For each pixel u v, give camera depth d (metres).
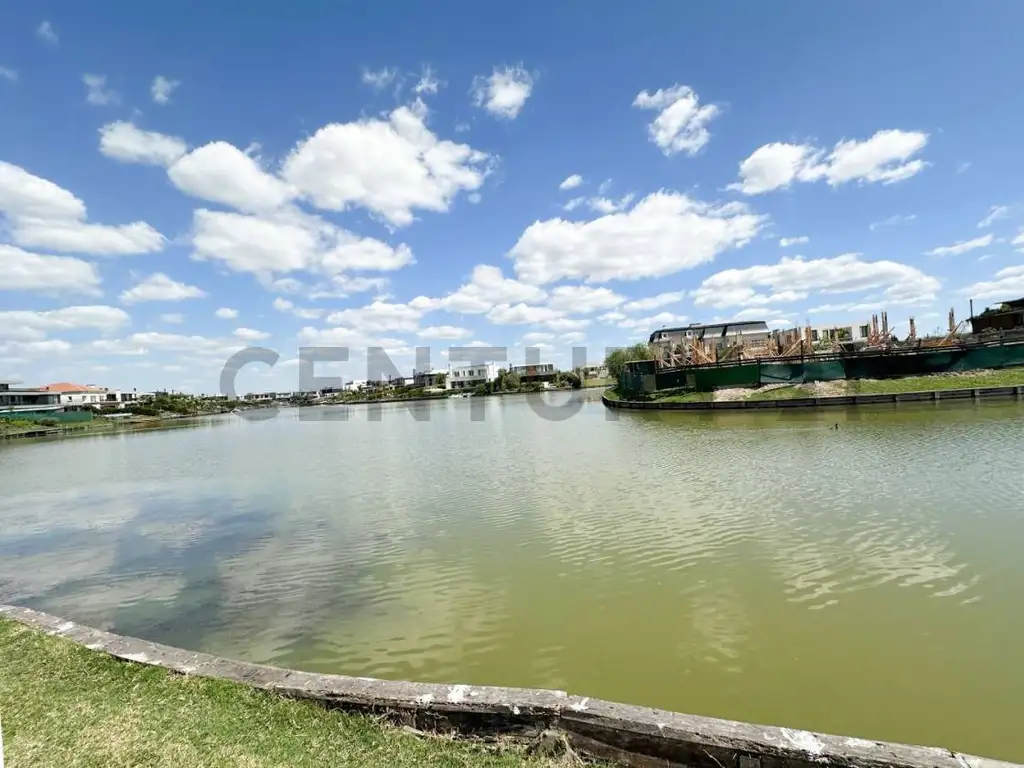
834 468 14.55
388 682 4.27
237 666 4.84
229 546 11.55
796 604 6.96
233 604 8.35
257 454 29.11
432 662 6.19
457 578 8.77
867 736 4.53
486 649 6.41
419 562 9.67
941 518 9.82
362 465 22.33
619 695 5.30
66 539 13.22
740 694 5.20
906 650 5.77
